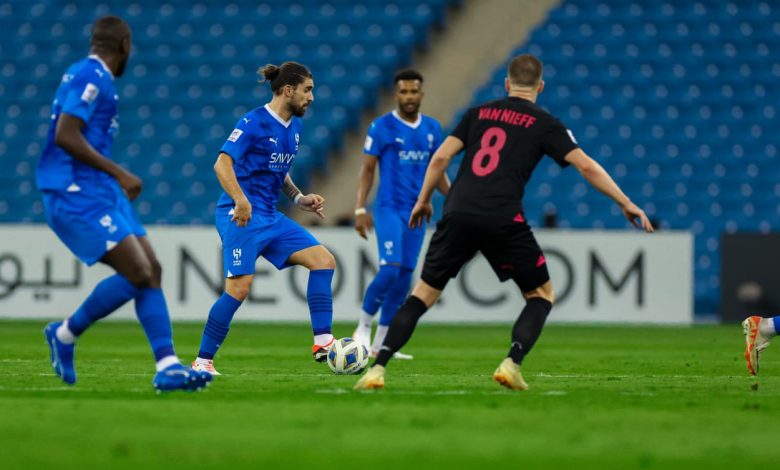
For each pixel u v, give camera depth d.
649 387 26.09
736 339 47.91
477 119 24.39
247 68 81.00
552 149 23.83
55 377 27.33
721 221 73.19
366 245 56.53
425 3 83.62
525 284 24.16
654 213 73.50
